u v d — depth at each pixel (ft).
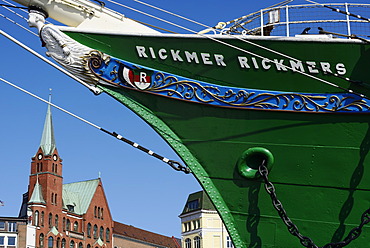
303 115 33.12
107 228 252.01
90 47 34.35
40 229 216.54
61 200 230.27
